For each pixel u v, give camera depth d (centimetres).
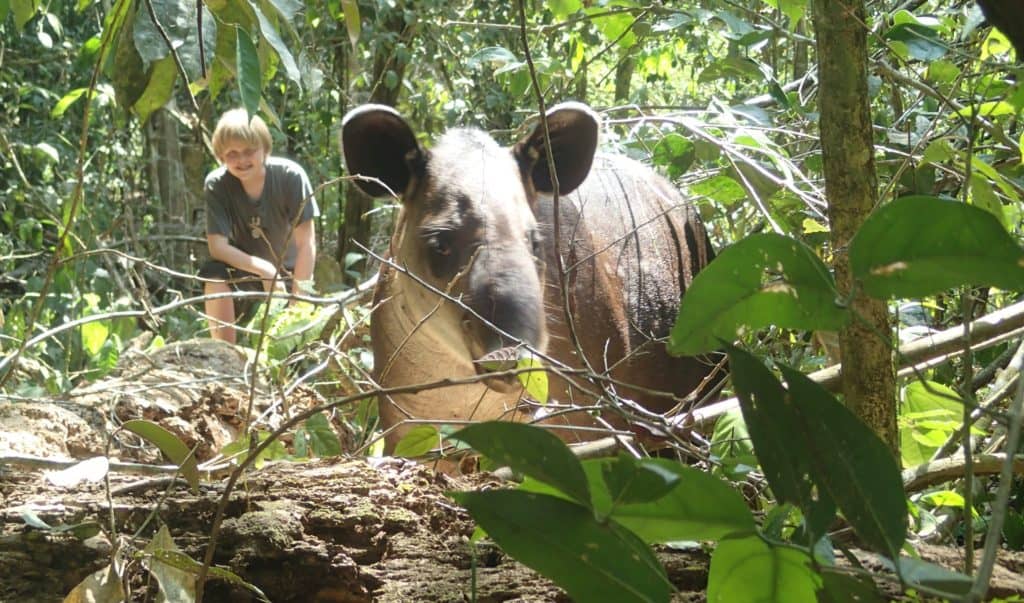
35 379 510
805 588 175
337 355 443
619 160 584
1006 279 169
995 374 413
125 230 1077
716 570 177
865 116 238
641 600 162
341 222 1037
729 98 870
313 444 379
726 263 179
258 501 261
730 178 497
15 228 1002
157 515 255
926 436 318
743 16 639
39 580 243
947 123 482
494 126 1066
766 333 485
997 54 442
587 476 168
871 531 156
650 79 917
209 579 239
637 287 520
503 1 1030
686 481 165
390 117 450
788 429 162
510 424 159
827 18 236
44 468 295
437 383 212
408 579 241
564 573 163
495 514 163
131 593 239
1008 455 167
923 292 173
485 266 403
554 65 550
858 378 235
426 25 999
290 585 239
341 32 998
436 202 432
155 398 451
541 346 399
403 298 448
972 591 146
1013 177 459
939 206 166
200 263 1212
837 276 239
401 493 270
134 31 275
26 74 1191
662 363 527
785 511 207
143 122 308
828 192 242
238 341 702
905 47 386
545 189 479
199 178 1295
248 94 277
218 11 286
